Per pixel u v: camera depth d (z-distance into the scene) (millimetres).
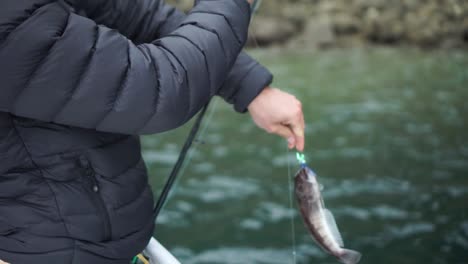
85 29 1225
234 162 8375
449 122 10391
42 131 1304
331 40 21906
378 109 11703
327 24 22078
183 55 1291
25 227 1306
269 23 22250
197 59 1299
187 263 5141
